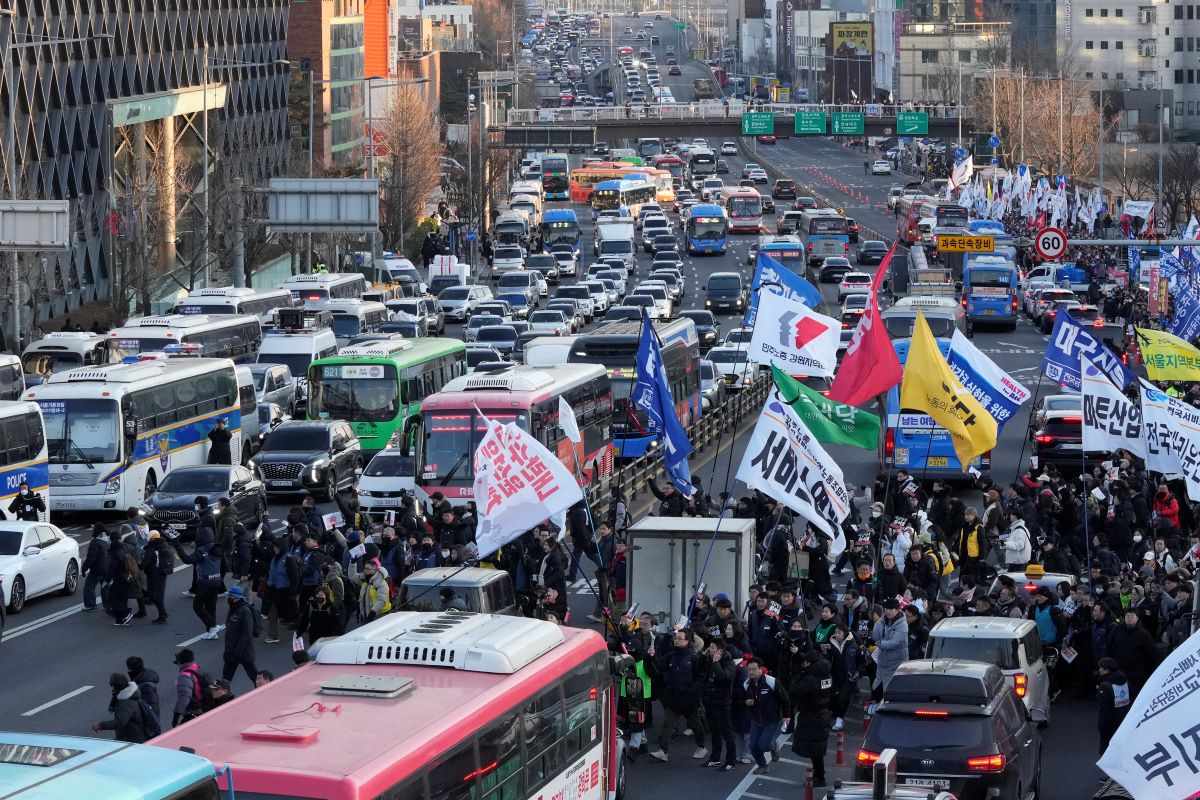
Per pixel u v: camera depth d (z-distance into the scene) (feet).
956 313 472.85
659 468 415.85
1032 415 426.10
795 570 280.72
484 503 200.23
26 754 100.63
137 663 187.21
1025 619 215.92
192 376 418.51
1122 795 174.09
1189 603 229.25
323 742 120.47
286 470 396.37
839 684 207.82
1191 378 370.94
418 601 228.02
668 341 444.96
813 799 185.06
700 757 207.82
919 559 256.52
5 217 400.26
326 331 553.23
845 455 457.68
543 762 143.23
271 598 264.93
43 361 497.05
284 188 602.85
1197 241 360.07
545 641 149.48
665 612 246.27
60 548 304.09
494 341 650.43
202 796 99.55
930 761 162.91
